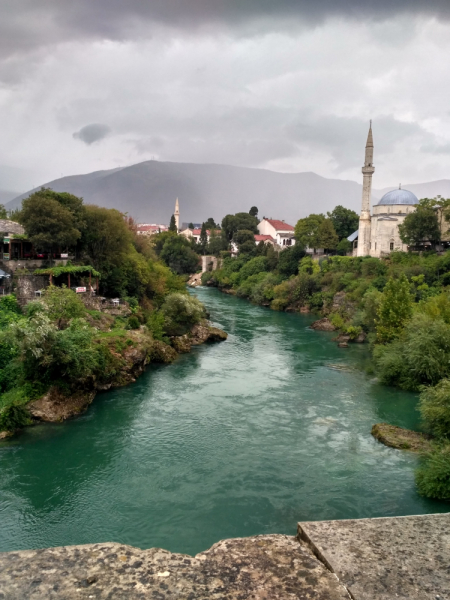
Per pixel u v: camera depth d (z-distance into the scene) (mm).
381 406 38875
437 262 76188
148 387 43906
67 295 47344
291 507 23547
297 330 76500
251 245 145125
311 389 43750
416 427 34344
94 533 21375
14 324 36062
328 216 125625
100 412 37062
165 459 28922
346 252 115500
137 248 88062
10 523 22047
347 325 71125
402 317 53906
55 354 36406
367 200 100062
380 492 24984
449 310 47781
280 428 34062
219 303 111062
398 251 89750
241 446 30891
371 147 98250
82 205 65125
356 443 31453
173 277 88188
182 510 23312
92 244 64375
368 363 54031
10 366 37094
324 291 95312
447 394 29672
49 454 29531
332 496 24594
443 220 85375
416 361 41500
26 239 59719
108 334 48281
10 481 26078
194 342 64250
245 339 68562
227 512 23094
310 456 29422
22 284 51531
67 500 24172
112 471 27328
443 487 24000
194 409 38000
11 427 32625
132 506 23641
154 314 63500
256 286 113438
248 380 46688
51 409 35281
